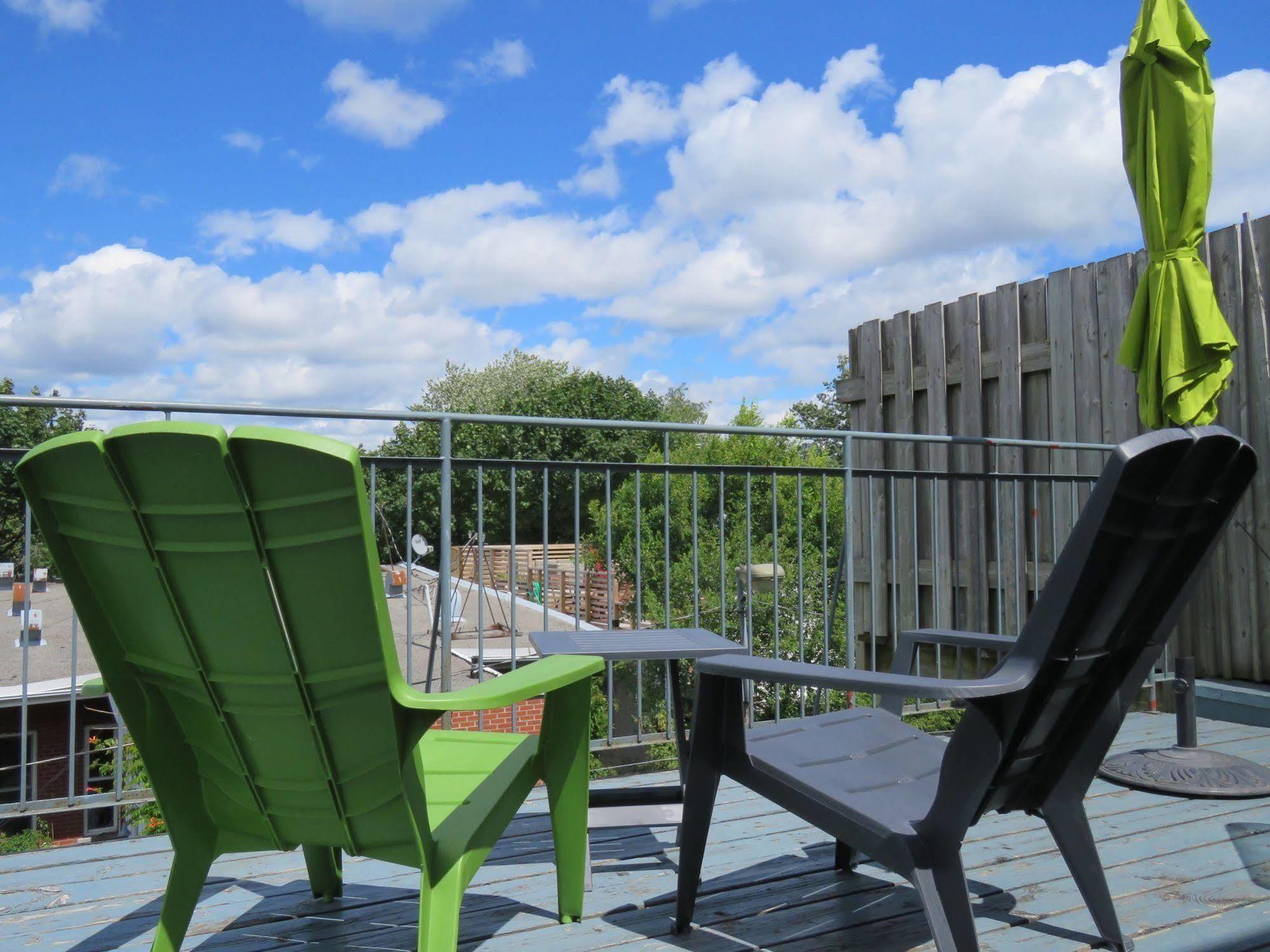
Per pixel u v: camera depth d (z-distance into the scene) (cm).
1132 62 292
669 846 241
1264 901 198
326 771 132
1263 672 402
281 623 123
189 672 131
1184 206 282
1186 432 133
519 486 2383
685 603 988
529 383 3928
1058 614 134
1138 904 197
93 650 134
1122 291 457
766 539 1059
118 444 116
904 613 589
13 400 238
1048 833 246
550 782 188
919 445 581
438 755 179
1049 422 499
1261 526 402
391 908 198
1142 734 359
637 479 315
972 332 545
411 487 285
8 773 905
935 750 184
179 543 120
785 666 153
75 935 186
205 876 147
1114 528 132
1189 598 156
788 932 183
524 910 196
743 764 175
